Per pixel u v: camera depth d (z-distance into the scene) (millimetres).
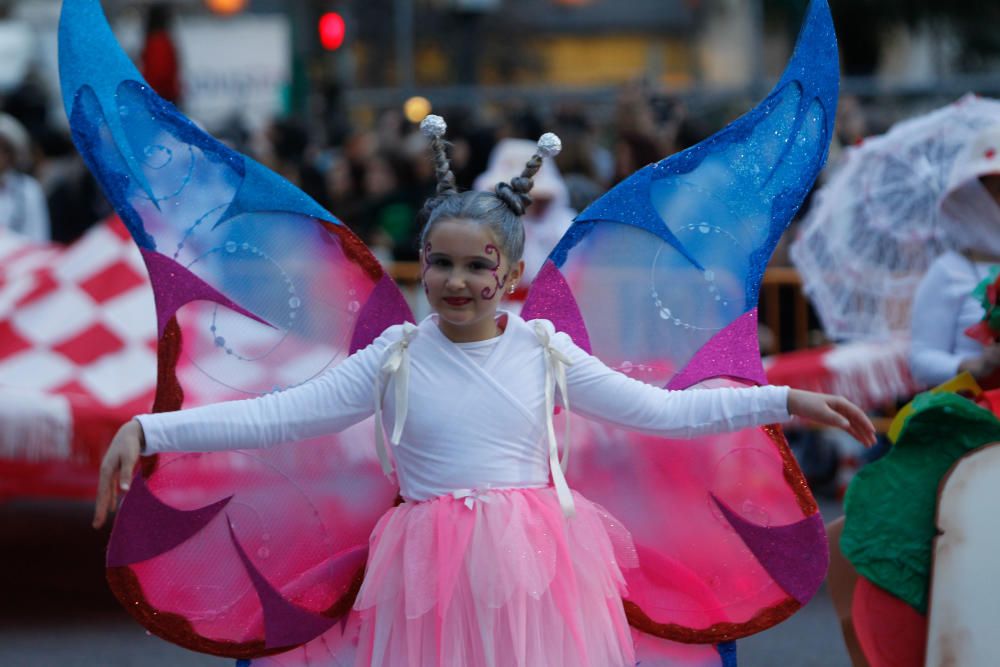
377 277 5801
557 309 5809
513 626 5039
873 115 18047
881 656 6070
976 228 7059
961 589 5871
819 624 9344
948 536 5910
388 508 5785
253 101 19641
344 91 19938
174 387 5660
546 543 5148
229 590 5730
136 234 5598
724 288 5844
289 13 20094
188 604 5691
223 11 19656
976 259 7090
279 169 16531
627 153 12547
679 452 5844
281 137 17625
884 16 26516
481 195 5293
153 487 5641
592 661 5184
